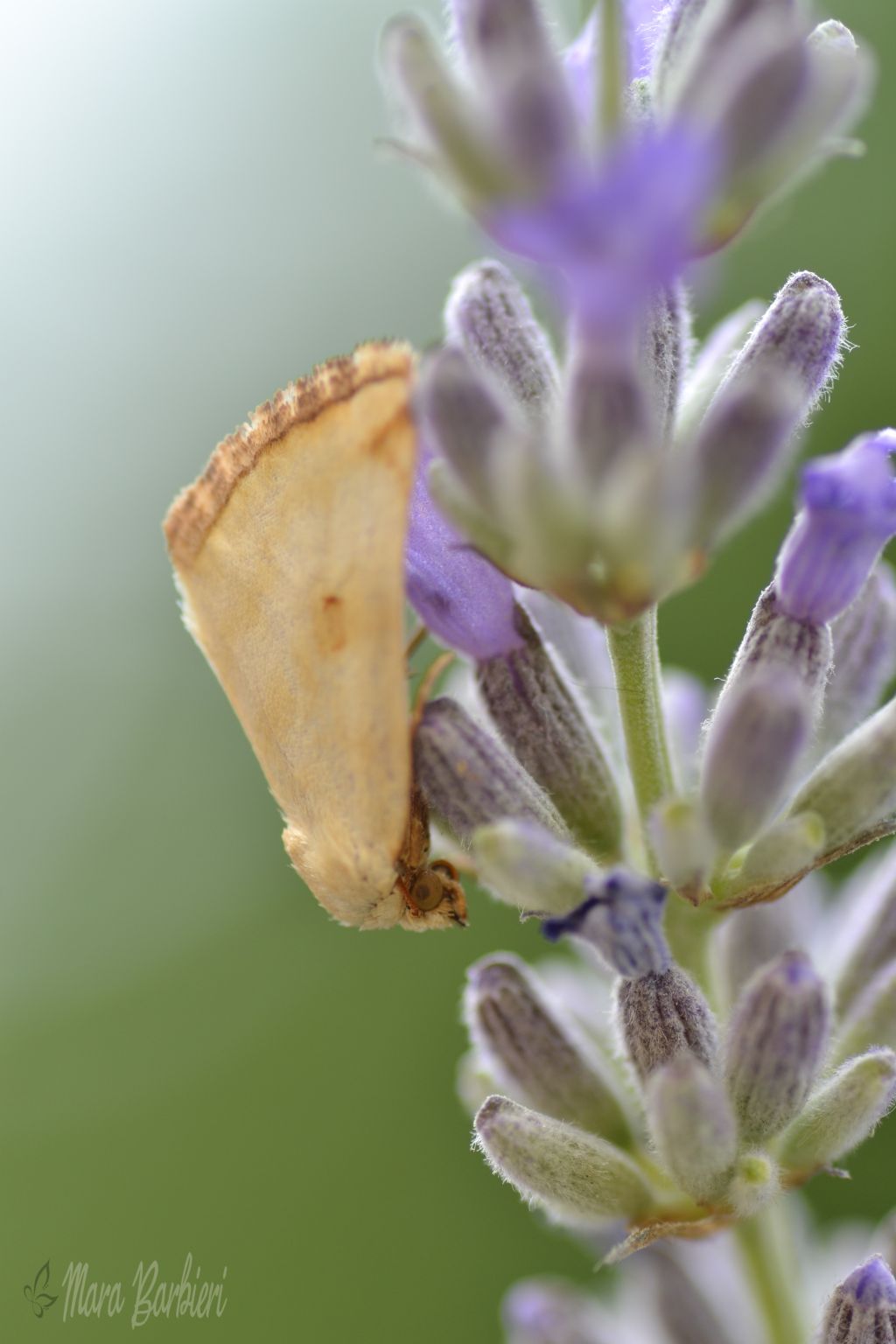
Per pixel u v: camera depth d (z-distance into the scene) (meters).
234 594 0.10
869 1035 0.11
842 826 0.10
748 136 0.09
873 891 0.11
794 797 0.10
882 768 0.10
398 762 0.10
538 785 0.10
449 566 0.10
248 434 0.10
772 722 0.10
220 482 0.10
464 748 0.10
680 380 0.10
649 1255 0.11
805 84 0.09
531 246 0.09
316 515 0.10
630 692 0.10
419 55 0.09
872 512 0.10
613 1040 0.11
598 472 0.09
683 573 0.10
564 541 0.09
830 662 0.10
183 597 0.10
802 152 0.09
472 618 0.10
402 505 0.10
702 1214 0.10
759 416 0.10
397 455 0.10
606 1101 0.11
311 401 0.10
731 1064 0.10
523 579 0.10
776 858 0.10
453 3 0.10
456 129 0.09
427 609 0.10
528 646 0.10
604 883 0.10
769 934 0.11
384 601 0.10
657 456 0.09
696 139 0.09
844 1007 0.11
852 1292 0.10
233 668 0.10
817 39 0.10
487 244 0.10
